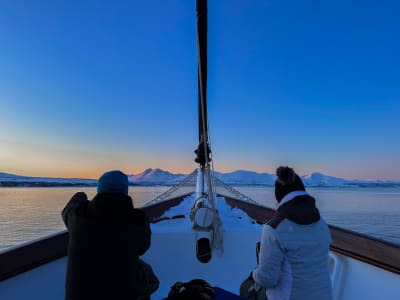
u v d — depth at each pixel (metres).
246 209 3.88
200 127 3.32
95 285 1.38
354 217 43.00
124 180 1.53
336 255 2.32
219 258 2.54
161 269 2.49
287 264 1.44
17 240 17.27
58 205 44.66
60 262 2.13
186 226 2.71
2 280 1.87
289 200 1.47
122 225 1.43
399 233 28.34
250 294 1.80
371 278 2.10
